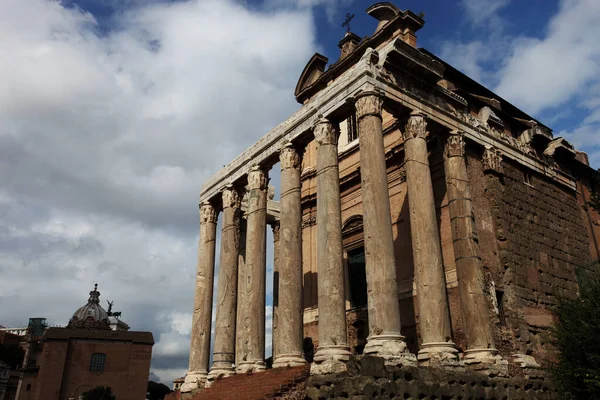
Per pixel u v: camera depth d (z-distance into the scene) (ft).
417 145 69.87
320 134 73.20
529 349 70.69
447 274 75.31
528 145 93.15
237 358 86.17
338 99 71.67
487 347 64.59
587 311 64.28
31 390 266.16
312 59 116.37
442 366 57.41
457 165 74.95
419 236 65.41
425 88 75.66
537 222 85.56
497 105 91.15
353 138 103.30
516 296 73.15
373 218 61.21
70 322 312.29
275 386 61.62
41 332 451.12
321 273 65.26
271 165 89.25
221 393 71.67
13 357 345.72
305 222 107.24
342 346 60.70
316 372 59.11
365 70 68.08
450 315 72.69
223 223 94.22
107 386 244.63
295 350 69.77
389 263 59.36
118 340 261.44
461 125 78.38
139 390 253.85
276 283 110.83
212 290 95.76
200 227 101.50
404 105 70.74
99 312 339.16
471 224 71.67
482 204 77.10
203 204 102.32
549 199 91.61
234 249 91.81
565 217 93.66
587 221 99.96
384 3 100.42
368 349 56.08
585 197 103.19
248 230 85.40
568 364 63.41
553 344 67.62
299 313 72.18
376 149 64.28
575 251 91.61
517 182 85.35
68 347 253.65
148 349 263.29
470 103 87.66
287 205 77.82
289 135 81.41
